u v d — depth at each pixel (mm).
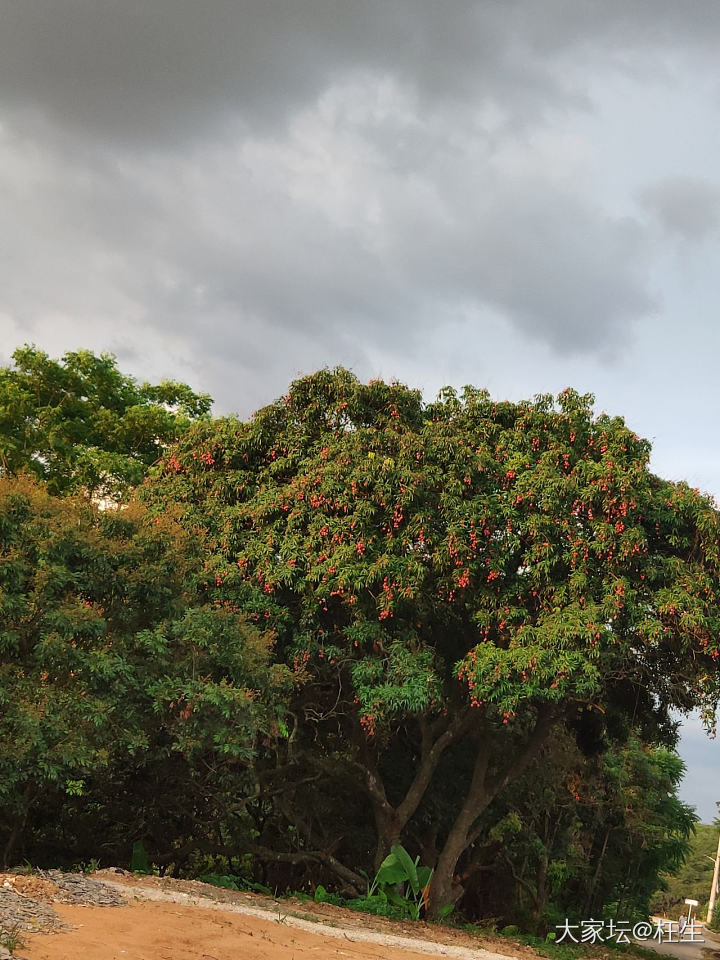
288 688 16281
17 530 13406
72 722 13078
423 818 20953
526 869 29234
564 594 16578
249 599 17047
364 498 17094
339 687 18672
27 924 7293
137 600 14820
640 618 16688
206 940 8102
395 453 17812
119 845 19219
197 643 14719
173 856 19406
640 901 37344
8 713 12438
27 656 13273
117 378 30828
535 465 17359
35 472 27500
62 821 19094
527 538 16984
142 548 14523
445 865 18938
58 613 12844
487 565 16812
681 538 17312
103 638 14102
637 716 21250
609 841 34500
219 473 19125
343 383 19125
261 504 17750
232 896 12281
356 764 18766
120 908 8914
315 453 18469
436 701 16906
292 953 8344
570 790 27641
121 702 13852
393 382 19297
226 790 18547
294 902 14469
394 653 16766
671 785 37281
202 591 16797
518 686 15945
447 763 21656
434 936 14398
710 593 16797
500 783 19438
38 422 28562
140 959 6914
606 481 16656
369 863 20984
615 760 31406
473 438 17891
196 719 14328
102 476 27312
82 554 13719
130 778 18812
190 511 18234
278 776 19422
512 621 17000
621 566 16734
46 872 9789
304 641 16953
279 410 19281
